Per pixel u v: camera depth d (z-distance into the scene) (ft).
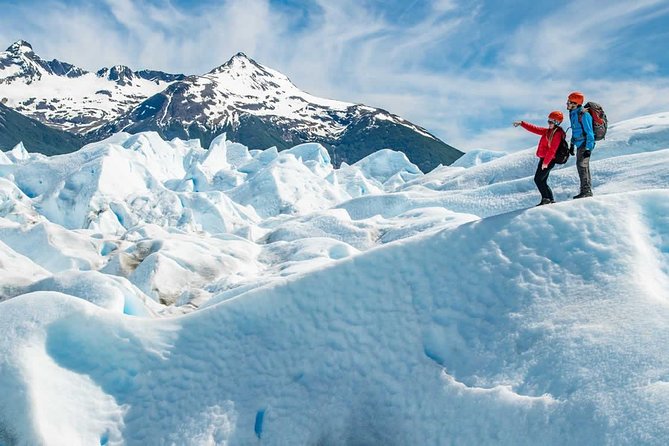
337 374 22.47
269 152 194.18
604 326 18.62
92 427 21.63
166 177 182.50
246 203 144.66
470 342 21.31
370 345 22.84
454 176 123.75
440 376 20.63
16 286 39.19
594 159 92.02
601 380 16.88
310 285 25.27
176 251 59.98
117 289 34.04
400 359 22.04
